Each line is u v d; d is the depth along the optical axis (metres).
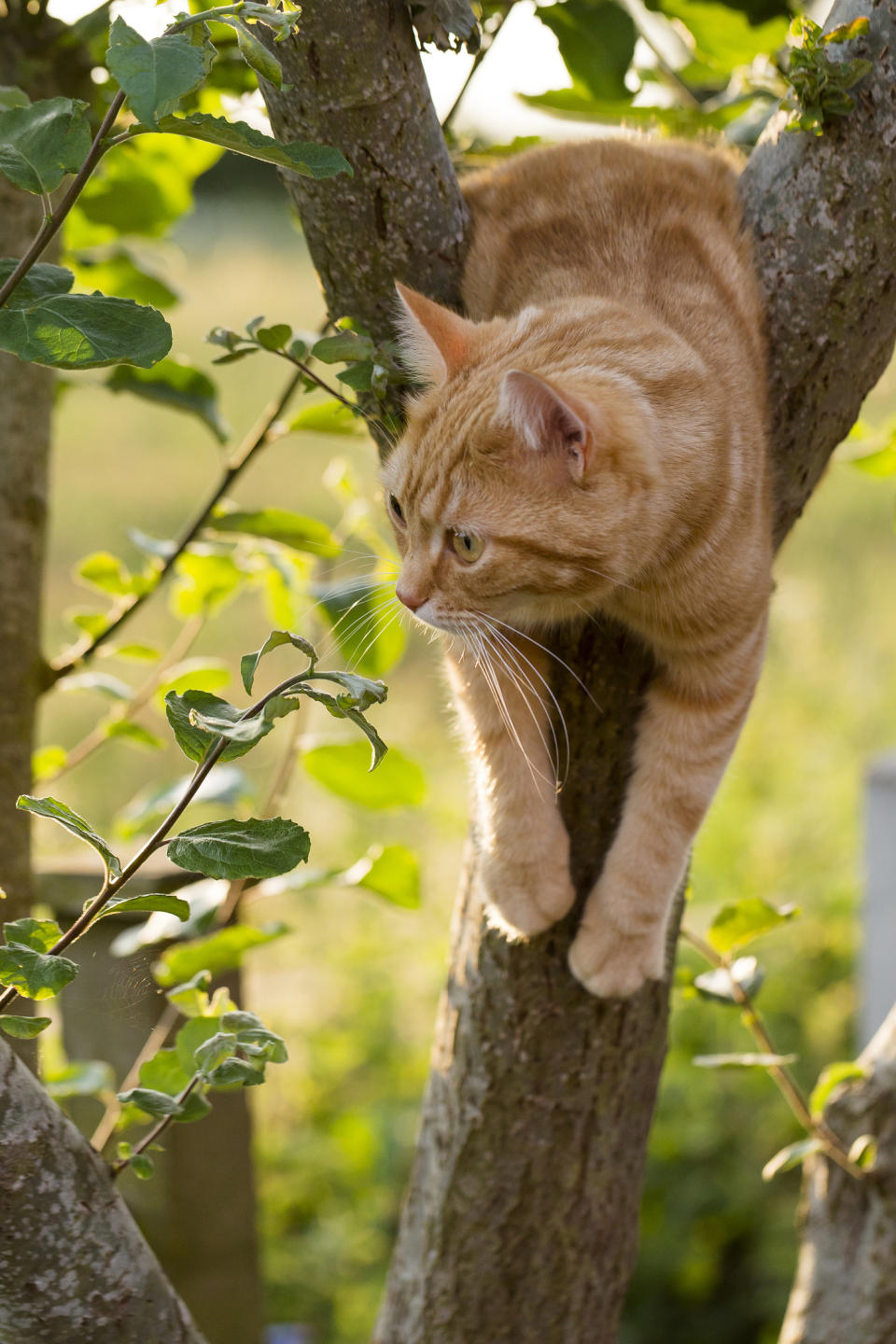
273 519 2.50
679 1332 3.67
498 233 2.27
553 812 2.08
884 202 1.82
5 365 2.46
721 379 1.99
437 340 2.00
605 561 1.99
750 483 2.00
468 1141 2.18
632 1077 2.17
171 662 3.13
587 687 2.08
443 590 2.10
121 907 1.34
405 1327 2.33
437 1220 2.26
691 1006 4.21
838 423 2.05
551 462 1.98
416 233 1.87
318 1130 4.11
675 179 2.32
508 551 2.03
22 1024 1.33
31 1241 1.43
